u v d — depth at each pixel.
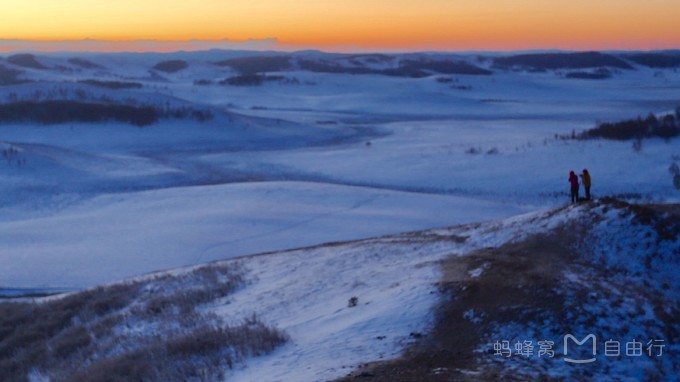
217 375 11.56
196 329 15.18
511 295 12.99
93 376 13.21
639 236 15.91
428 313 12.75
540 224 18.48
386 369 10.09
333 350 11.61
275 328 13.84
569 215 18.17
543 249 16.53
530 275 14.13
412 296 13.87
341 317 13.88
